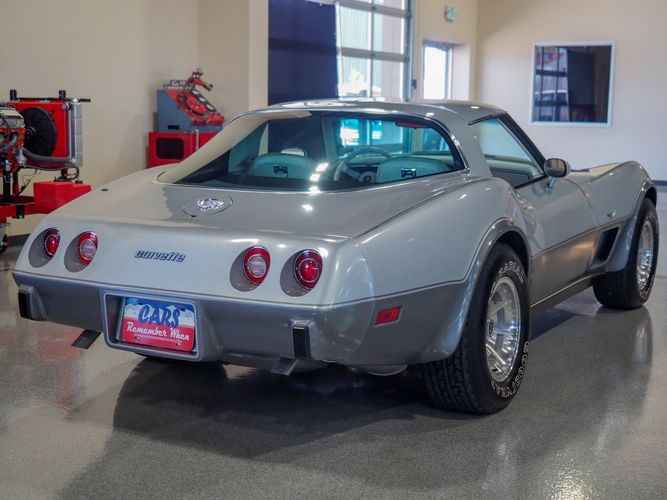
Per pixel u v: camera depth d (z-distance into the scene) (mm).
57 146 5754
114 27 7531
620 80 13375
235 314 2221
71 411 2699
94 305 2457
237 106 8648
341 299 2133
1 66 6477
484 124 3035
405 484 2146
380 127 2848
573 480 2170
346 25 11031
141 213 2537
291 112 2996
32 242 2568
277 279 2174
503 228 2600
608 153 13594
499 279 2594
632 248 3951
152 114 8039
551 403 2770
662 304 4316
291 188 2617
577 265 3471
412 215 2365
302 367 2359
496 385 2621
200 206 2529
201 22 8688
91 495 2090
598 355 3348
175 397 2836
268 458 2320
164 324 2365
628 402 2787
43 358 3301
